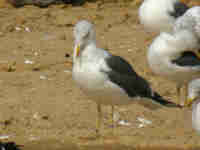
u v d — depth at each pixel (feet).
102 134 40.91
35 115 44.09
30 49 61.72
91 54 39.65
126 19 73.87
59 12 76.59
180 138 40.24
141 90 41.32
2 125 42.47
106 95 40.42
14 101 46.73
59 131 41.57
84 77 39.75
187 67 44.39
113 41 64.80
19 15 74.54
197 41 46.19
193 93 40.29
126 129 41.86
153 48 45.37
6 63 56.18
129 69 41.06
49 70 55.16
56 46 63.00
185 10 58.29
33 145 39.29
